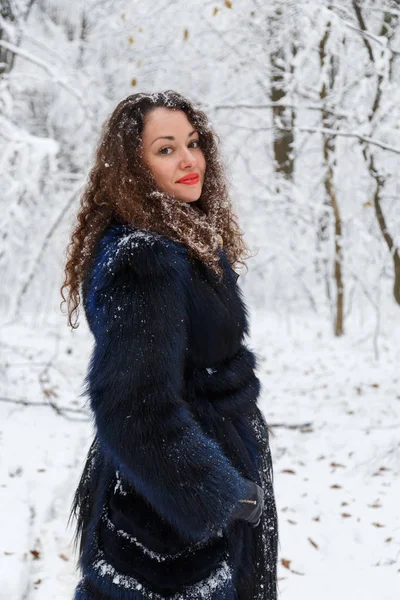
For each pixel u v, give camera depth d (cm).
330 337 928
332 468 435
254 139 834
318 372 736
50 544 307
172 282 136
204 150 171
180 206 156
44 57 778
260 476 159
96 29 768
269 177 879
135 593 143
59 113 798
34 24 793
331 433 509
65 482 387
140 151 154
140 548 144
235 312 153
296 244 933
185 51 722
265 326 991
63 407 556
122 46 739
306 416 564
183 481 127
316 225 910
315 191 910
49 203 826
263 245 919
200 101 643
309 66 696
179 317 135
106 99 736
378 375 709
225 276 156
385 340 896
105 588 146
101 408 130
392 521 348
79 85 733
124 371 128
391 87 550
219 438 148
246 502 141
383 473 419
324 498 384
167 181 155
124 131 154
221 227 178
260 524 160
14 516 333
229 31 695
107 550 148
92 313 139
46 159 637
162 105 157
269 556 162
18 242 743
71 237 167
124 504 147
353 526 344
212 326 145
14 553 293
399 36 578
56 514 345
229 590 149
